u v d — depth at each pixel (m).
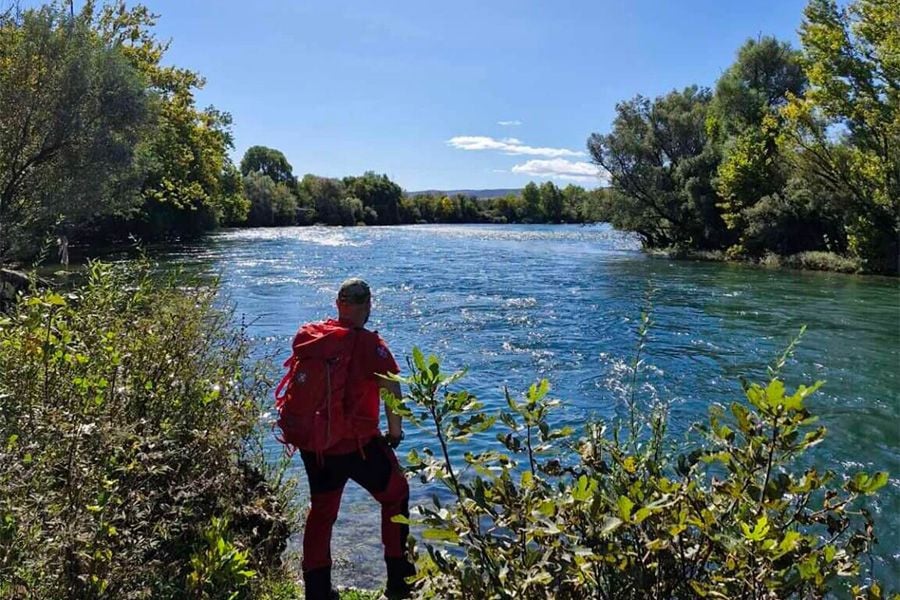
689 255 40.88
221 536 3.29
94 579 2.61
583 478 1.98
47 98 19.81
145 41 34.38
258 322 16.45
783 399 2.01
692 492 2.15
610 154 45.28
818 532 5.48
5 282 9.67
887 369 12.44
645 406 10.08
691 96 48.91
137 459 3.27
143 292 4.66
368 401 3.90
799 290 24.17
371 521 5.98
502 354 13.84
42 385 3.36
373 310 19.50
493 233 74.81
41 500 2.58
